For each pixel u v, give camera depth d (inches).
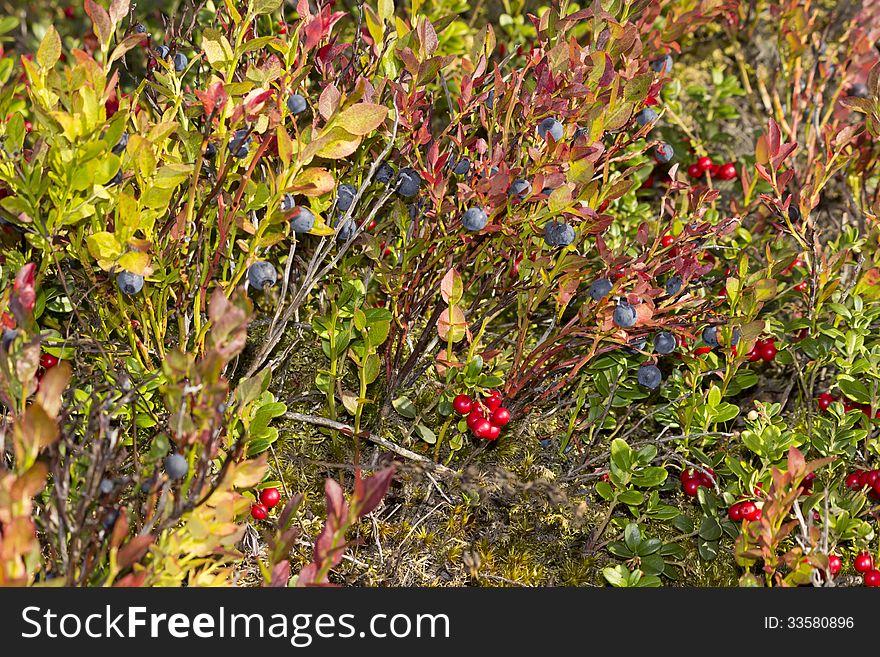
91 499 86.4
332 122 94.1
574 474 123.3
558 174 107.0
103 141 89.3
